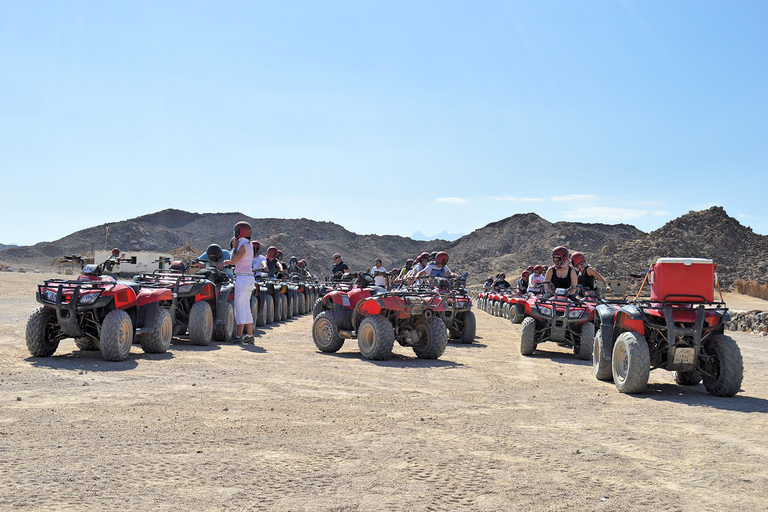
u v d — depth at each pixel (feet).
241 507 11.21
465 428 17.46
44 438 14.89
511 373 28.71
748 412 20.83
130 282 30.42
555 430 17.60
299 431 16.46
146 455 13.94
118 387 21.22
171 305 34.47
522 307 38.29
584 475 13.58
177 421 16.99
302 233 640.58
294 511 11.12
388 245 644.27
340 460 14.12
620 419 19.27
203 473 12.91
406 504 11.60
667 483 13.24
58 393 19.89
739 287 201.67
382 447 15.25
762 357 41.27
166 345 30.76
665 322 24.71
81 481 12.19
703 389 25.98
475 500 11.93
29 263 504.84
